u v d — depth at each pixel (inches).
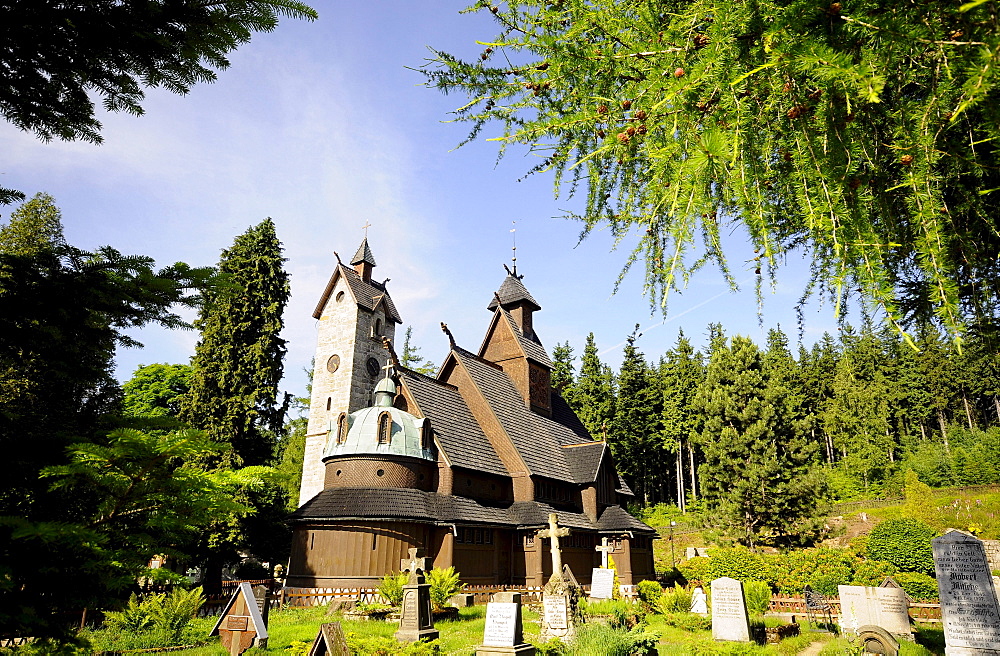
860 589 778.2
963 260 146.9
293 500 1978.3
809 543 1708.9
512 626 600.1
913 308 168.6
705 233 153.5
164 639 665.6
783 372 2989.7
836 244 112.7
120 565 178.7
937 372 2915.8
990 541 1590.8
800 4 105.2
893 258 156.3
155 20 192.7
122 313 213.5
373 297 1859.0
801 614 1007.0
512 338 1702.8
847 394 3061.0
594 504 1470.2
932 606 949.8
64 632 187.2
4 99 203.0
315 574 1035.3
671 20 131.3
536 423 1590.8
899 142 117.0
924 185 115.9
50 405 209.6
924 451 2637.8
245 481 206.2
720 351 2212.1
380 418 1163.3
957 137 133.8
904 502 2215.8
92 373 216.7
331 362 1738.4
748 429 1857.8
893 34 102.8
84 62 199.5
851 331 150.6
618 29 141.9
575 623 727.7
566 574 896.3
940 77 112.3
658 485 3211.1
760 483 1774.1
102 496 189.6
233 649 614.9
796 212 149.6
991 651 518.6
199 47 203.8
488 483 1302.9
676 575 1617.9
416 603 702.5
